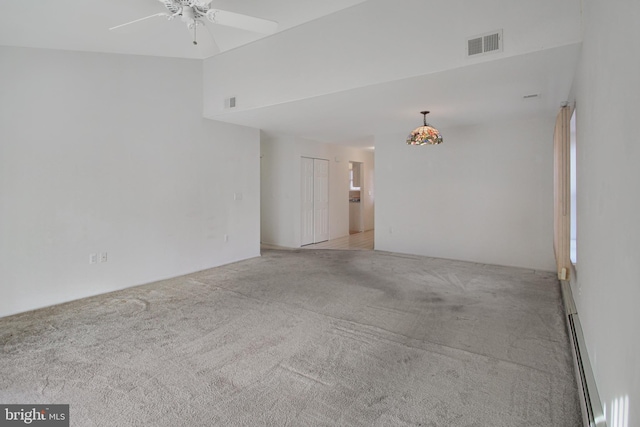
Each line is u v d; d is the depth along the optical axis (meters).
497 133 5.21
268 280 4.46
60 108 3.58
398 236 6.32
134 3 2.87
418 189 6.04
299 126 5.63
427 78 3.20
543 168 4.87
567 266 3.67
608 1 1.62
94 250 3.87
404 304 3.53
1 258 3.22
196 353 2.51
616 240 1.46
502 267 5.09
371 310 3.36
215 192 5.17
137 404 1.92
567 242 3.66
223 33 3.98
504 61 2.82
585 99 2.40
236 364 2.35
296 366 2.33
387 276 4.63
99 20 3.11
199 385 2.10
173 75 4.57
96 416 1.82
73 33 3.30
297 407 1.90
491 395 2.00
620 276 1.38
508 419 1.80
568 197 3.62
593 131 2.06
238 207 5.56
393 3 3.24
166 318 3.18
